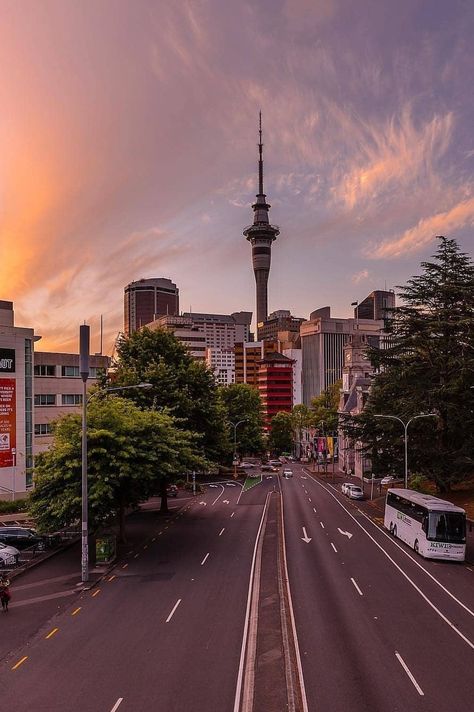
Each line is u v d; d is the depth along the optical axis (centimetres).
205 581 3109
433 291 5569
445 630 2316
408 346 5588
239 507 6338
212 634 2284
